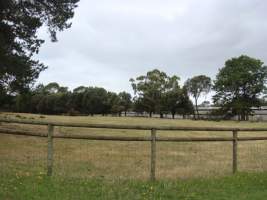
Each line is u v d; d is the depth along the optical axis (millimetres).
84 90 124438
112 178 11945
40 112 107438
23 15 25391
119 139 11758
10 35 24828
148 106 134750
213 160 17656
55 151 18109
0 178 10703
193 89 162250
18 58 24734
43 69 26641
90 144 21188
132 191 10445
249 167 15945
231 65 127062
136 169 14148
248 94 124938
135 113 138000
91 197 9578
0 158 14992
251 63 123688
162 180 12055
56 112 111812
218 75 128375
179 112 133375
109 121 59125
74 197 9469
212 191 11000
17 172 11719
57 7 26875
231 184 12008
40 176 11289
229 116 125938
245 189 11406
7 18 24750
